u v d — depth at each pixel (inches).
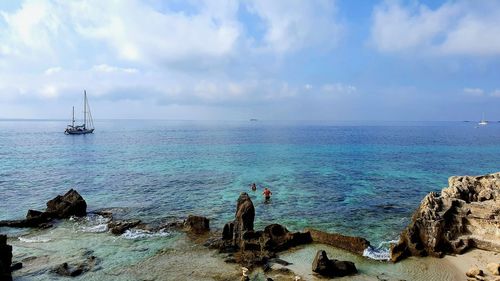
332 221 1497.3
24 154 3816.4
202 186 2197.3
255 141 5940.0
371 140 6186.0
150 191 2048.5
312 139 6446.9
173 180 2390.5
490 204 1192.2
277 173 2687.0
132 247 1192.2
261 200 1835.6
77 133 7416.3
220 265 1057.5
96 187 2146.9
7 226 1373.0
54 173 2623.0
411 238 1143.0
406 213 1619.1
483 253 1105.4
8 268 938.7
